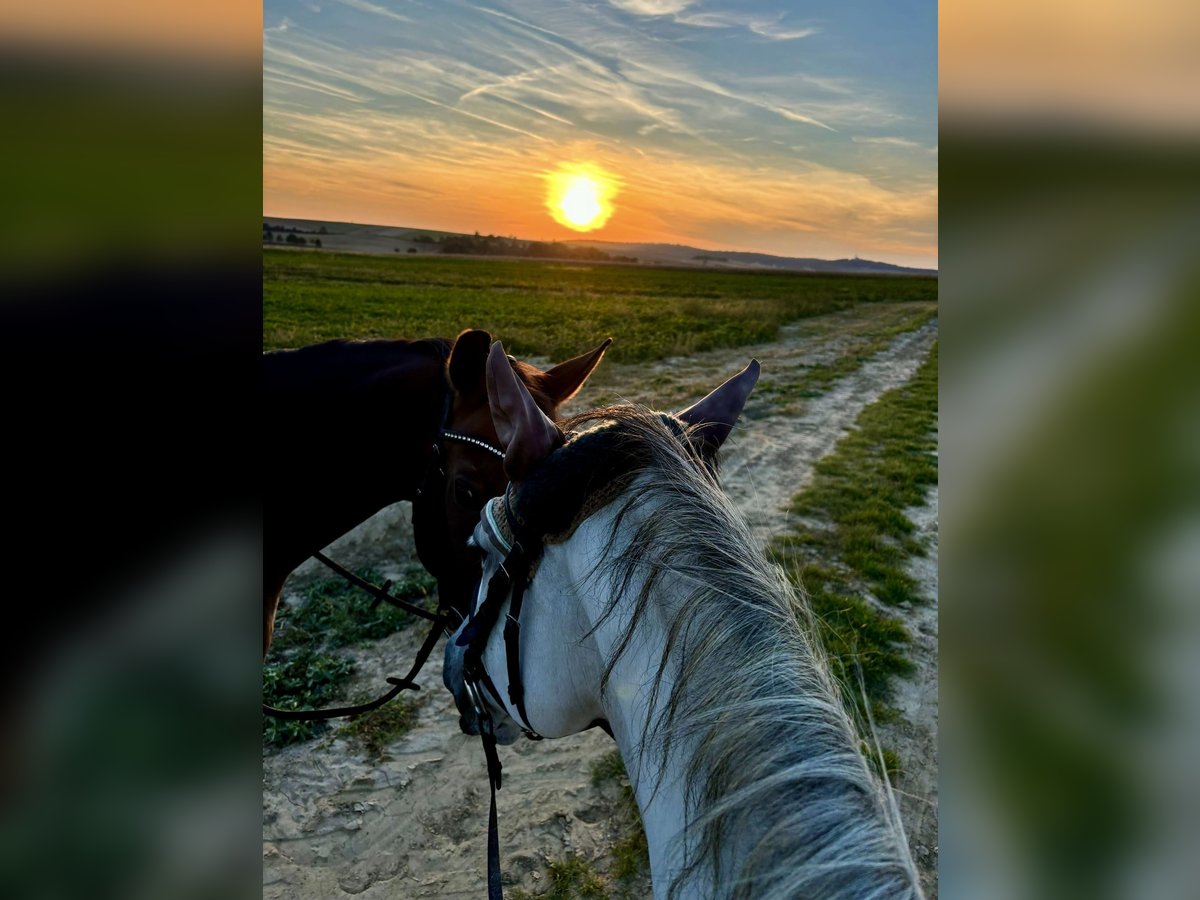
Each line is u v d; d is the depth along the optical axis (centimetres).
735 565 112
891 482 859
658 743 107
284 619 494
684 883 98
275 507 234
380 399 234
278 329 1916
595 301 3422
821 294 5053
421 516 239
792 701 98
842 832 89
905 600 568
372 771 367
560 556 128
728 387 157
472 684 161
